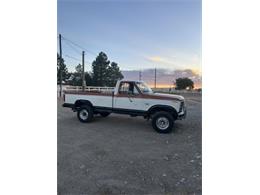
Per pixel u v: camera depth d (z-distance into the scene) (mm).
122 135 5754
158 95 6340
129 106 6684
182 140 5277
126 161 3930
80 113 7391
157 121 6027
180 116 6191
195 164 3789
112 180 3230
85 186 3072
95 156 4160
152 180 3238
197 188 3047
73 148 4613
